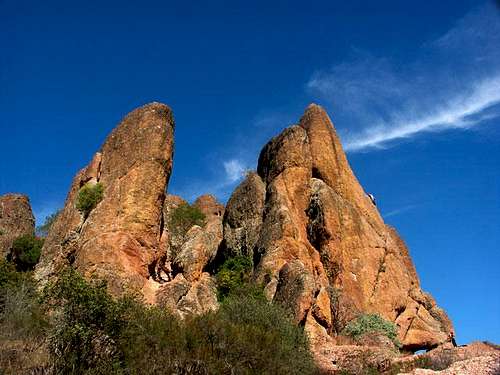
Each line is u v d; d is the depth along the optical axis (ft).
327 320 124.57
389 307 146.00
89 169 141.79
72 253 128.47
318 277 141.08
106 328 65.46
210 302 124.36
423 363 92.43
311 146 165.48
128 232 123.95
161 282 127.34
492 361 67.21
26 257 164.14
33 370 64.13
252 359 73.00
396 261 155.63
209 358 69.51
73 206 139.13
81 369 63.16
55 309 66.49
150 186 130.72
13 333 70.18
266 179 165.99
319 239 147.84
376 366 97.91
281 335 86.79
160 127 137.69
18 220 189.26
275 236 142.92
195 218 171.53
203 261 132.57
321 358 100.48
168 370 67.26
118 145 139.95
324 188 155.33
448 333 154.61
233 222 161.48
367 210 163.02
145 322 70.23
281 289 127.44
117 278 115.65
